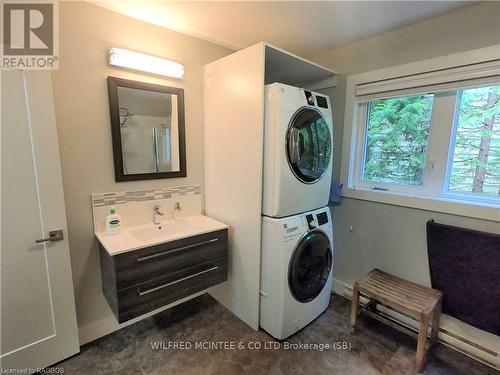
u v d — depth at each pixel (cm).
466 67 159
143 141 188
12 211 134
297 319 187
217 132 207
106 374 154
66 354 162
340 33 199
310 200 193
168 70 190
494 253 154
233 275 209
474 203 165
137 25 177
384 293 173
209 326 198
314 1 154
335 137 237
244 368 159
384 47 198
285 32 199
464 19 159
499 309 155
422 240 189
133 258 151
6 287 137
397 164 209
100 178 173
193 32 199
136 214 192
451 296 173
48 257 148
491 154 164
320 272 207
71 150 160
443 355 170
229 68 188
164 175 201
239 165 190
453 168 181
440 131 180
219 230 193
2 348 140
